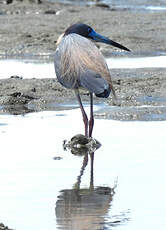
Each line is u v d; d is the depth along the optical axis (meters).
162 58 24.05
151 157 12.15
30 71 21.44
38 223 8.95
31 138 13.61
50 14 35.44
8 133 14.01
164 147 12.79
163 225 8.84
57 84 19.11
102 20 32.75
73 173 11.29
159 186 10.49
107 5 38.94
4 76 20.59
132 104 16.95
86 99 17.59
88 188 10.45
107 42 14.86
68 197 10.02
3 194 10.16
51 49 25.86
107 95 12.59
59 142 13.33
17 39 27.55
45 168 11.57
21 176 11.09
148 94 17.88
